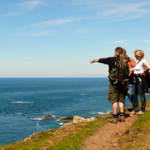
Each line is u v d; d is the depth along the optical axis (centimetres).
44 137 844
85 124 823
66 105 7494
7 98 10350
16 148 782
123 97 664
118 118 662
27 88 19538
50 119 5044
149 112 661
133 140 466
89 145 509
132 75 685
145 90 671
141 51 654
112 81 636
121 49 631
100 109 6419
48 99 9638
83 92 14025
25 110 6538
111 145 480
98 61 639
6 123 4694
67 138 645
